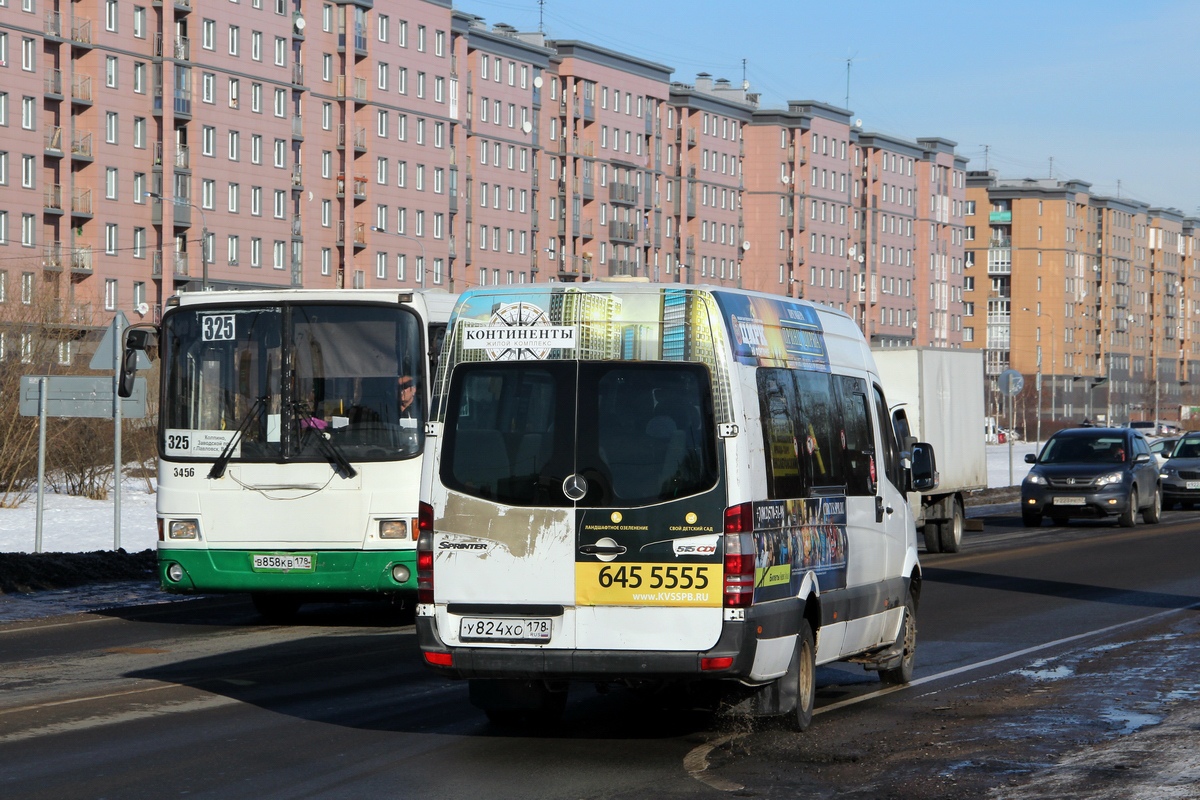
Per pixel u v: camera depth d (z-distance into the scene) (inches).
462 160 5521.7
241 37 4672.7
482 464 490.6
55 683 620.7
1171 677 632.4
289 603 857.5
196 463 796.0
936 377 1370.6
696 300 484.1
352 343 795.4
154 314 4421.8
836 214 7126.0
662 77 6333.7
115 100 4313.5
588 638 479.8
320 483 786.8
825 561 536.1
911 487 649.6
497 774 451.5
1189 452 2121.1
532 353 490.6
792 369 530.0
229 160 4638.3
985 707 564.7
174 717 544.4
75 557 1092.5
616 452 482.3
